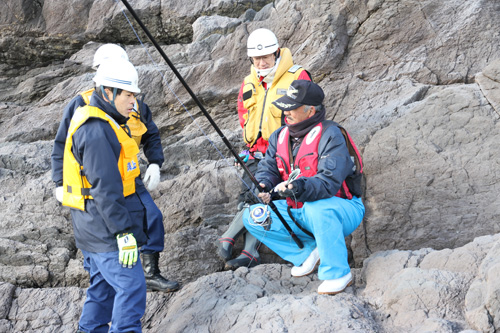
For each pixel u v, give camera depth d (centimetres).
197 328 343
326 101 507
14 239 448
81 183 317
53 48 651
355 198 363
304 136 361
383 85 503
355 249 409
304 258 383
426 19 515
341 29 534
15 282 432
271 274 395
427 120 433
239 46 558
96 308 341
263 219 363
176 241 440
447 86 486
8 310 404
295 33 549
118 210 306
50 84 609
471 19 503
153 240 393
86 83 585
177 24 627
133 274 315
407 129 434
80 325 343
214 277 388
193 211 455
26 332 391
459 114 425
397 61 517
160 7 627
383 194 414
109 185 304
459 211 392
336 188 334
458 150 411
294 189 324
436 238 392
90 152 304
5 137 550
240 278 385
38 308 404
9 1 642
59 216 455
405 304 313
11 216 458
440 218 395
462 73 492
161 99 563
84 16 643
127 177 328
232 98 554
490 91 425
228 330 329
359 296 342
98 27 637
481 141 409
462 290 310
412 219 402
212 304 359
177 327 351
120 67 315
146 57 599
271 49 400
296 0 562
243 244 438
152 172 394
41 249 441
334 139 345
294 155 364
